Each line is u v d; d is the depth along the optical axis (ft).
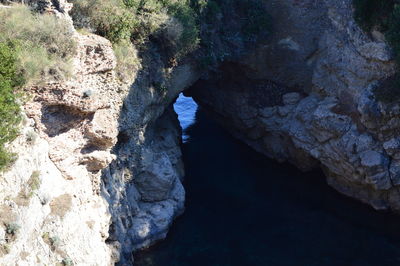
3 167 72.13
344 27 125.90
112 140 93.50
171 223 114.83
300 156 134.92
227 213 120.47
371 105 117.19
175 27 114.42
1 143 72.02
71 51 88.58
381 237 112.57
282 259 106.63
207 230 114.83
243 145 150.10
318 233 114.11
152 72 114.62
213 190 129.18
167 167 115.14
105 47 93.81
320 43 133.49
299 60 136.36
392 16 113.60
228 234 113.70
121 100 102.37
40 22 86.89
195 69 127.75
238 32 136.15
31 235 74.74
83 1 99.60
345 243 111.04
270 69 138.72
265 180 133.69
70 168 89.45
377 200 120.26
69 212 84.53
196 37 120.37
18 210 72.13
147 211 112.16
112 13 103.55
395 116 115.65
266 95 140.77
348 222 117.50
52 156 86.38
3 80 76.18
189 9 121.19
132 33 110.93
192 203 123.85
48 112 85.40
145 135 116.37
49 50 87.04
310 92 136.36
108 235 98.12
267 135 142.51
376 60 117.70
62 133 87.61
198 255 107.76
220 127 159.43
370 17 118.83
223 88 146.10
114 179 104.83
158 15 113.39
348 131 122.62
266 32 136.36
